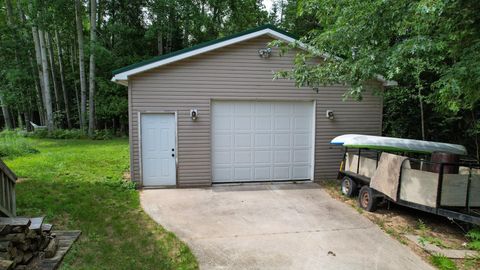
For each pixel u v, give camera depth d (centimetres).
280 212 573
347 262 389
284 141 801
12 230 331
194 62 725
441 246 437
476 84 447
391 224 518
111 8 2069
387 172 534
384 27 490
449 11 441
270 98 769
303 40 630
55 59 2381
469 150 884
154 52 2183
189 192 699
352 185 655
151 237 446
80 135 1775
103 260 373
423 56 502
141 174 729
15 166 873
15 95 1991
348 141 661
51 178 748
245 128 778
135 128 715
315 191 718
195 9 1977
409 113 950
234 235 466
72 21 1961
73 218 505
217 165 774
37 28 1789
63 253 379
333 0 541
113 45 2075
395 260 396
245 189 732
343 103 810
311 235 471
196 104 735
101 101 1883
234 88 748
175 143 734
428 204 463
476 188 459
